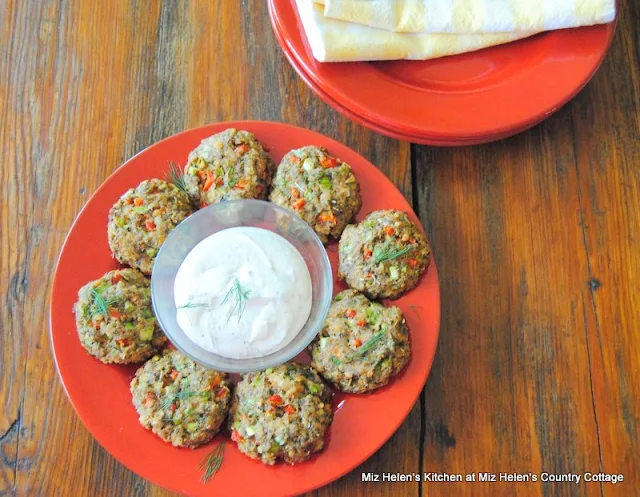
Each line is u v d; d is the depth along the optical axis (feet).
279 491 1.73
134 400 1.78
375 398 1.80
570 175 2.13
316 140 1.97
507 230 2.08
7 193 2.07
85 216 1.88
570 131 2.16
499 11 1.97
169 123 2.14
